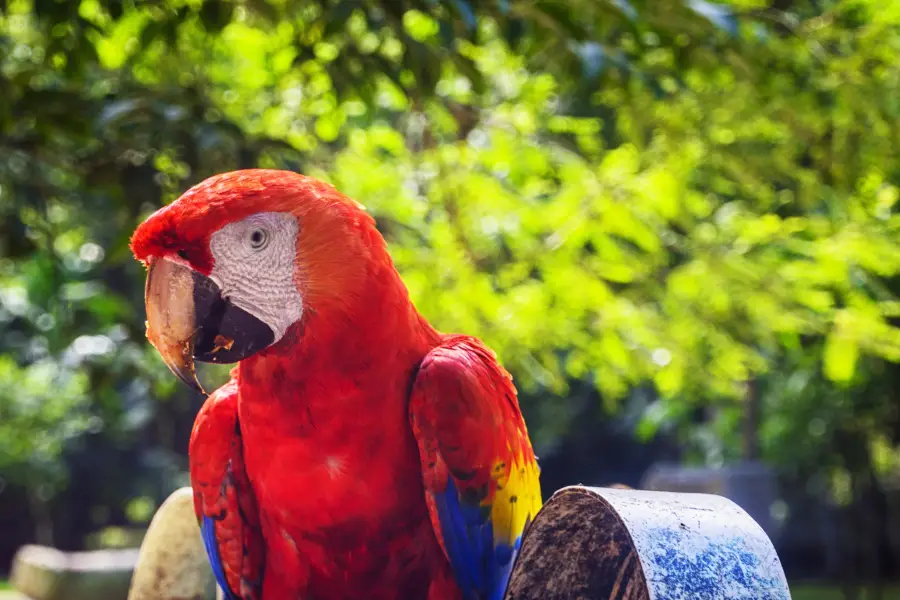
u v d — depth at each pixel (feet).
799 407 31.48
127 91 12.68
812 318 18.85
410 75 13.62
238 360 5.93
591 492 4.00
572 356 20.52
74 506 43.70
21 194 13.61
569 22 11.64
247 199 5.79
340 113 15.84
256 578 7.11
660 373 19.81
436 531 6.52
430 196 18.70
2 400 38.27
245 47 17.66
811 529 40.86
